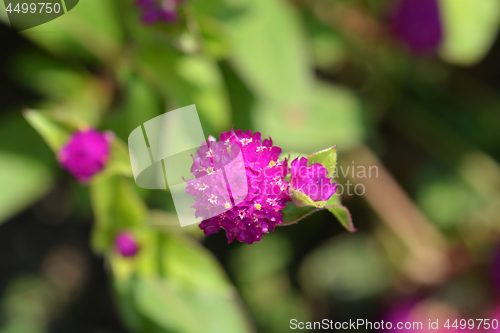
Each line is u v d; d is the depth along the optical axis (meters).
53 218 0.47
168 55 0.35
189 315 0.36
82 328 0.46
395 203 0.45
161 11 0.33
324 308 0.47
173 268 0.34
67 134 0.33
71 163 0.32
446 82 0.48
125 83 0.36
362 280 0.47
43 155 0.37
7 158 0.36
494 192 0.47
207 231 0.28
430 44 0.39
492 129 0.48
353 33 0.42
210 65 0.35
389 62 0.45
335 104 0.40
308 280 0.47
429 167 0.48
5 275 0.46
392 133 0.48
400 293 0.45
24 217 0.47
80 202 0.41
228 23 0.35
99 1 0.36
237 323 0.36
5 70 0.43
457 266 0.45
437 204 0.47
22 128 0.37
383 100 0.46
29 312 0.45
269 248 0.47
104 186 0.34
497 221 0.46
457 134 0.48
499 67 0.48
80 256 0.47
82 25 0.36
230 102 0.37
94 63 0.38
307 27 0.41
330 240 0.48
